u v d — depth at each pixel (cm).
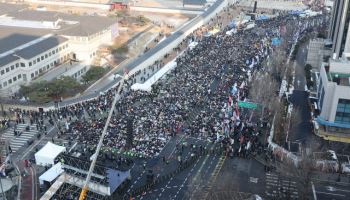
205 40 18050
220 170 8719
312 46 15238
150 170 8550
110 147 9350
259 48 16550
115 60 16925
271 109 11200
